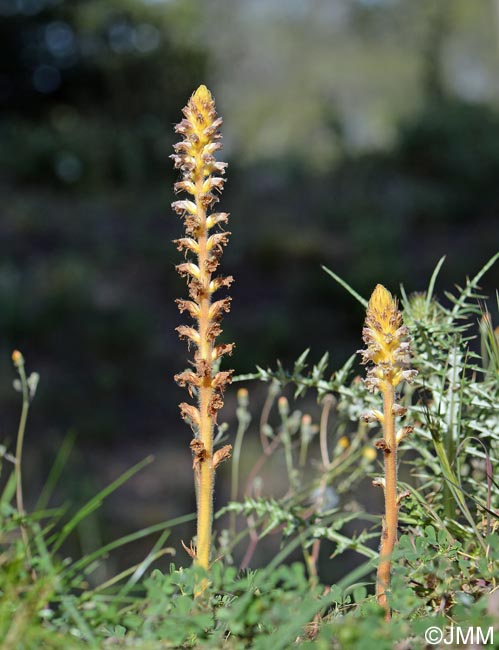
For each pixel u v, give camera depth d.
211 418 1.52
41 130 18.56
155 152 18.55
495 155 17.52
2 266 12.23
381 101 36.41
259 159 20.72
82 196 16.83
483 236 14.78
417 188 17.39
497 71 33.22
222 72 30.52
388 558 1.40
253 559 4.26
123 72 21.06
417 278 12.51
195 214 1.52
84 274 11.89
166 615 1.39
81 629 1.40
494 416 1.97
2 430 7.91
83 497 6.02
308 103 36.31
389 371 1.45
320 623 1.53
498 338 2.11
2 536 1.61
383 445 1.46
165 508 6.27
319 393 2.08
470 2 32.53
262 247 13.26
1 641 1.29
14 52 21.11
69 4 21.12
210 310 1.52
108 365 9.95
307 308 11.74
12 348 10.09
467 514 1.66
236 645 1.37
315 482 2.36
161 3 22.20
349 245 13.96
